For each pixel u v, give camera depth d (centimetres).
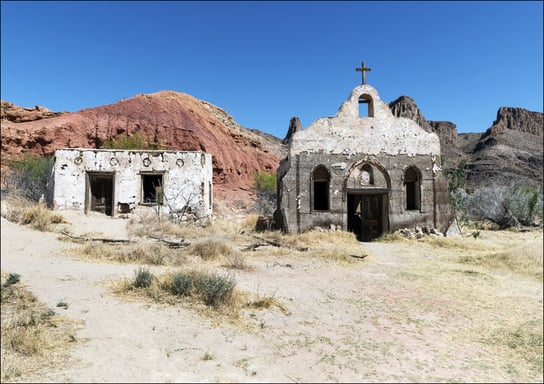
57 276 961
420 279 1218
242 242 1734
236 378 535
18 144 4162
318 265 1352
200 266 1205
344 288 1074
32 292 819
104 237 1617
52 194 2164
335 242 1836
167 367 546
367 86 2166
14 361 524
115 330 657
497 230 2602
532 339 793
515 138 15088
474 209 2833
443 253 1719
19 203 1919
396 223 2081
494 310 961
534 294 1115
